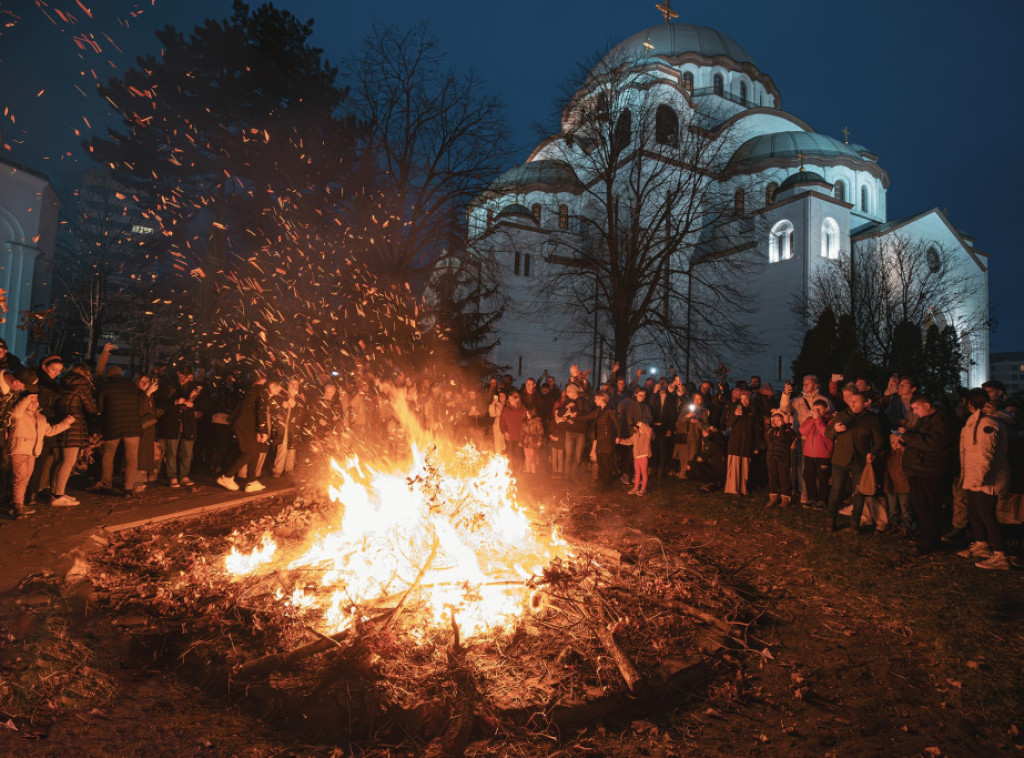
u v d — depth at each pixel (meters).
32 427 8.14
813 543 7.88
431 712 3.66
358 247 23.23
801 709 4.07
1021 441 6.99
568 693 4.01
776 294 38.91
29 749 3.28
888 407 10.05
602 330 36.88
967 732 3.78
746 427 11.02
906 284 31.97
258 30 25.11
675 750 3.57
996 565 6.67
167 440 10.84
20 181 26.06
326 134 24.12
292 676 4.10
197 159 22.80
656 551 7.33
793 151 43.50
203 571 5.87
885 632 5.27
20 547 6.70
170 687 4.09
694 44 50.22
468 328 26.77
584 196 43.34
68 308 36.88
